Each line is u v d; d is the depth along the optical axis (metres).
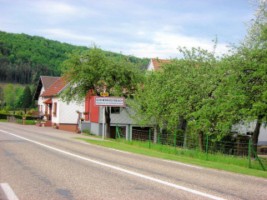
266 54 20.95
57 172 12.11
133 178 11.46
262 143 42.69
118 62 36.62
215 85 25.30
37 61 148.62
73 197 8.59
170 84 28.28
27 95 88.94
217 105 22.59
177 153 22.52
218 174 13.77
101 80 36.06
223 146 22.52
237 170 15.40
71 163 14.41
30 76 146.38
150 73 35.19
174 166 15.40
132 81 36.72
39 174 11.65
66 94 37.84
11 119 66.31
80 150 19.94
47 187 9.69
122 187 9.95
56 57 152.25
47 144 22.33
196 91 26.52
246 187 11.04
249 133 31.41
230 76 21.72
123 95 37.22
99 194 8.97
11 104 95.69
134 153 20.27
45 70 146.38
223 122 22.06
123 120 44.88
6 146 20.22
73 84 37.41
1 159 14.94
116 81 36.75
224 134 22.02
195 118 25.61
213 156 20.34
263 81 21.05
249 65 21.17
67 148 20.58
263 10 23.86
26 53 150.25
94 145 24.08
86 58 36.44
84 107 52.09
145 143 26.48
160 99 28.64
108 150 21.08
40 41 156.50
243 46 22.77
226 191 10.07
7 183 10.15
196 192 9.62
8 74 145.75
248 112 20.31
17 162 14.20
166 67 30.56
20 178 10.92
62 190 9.34
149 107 30.22
